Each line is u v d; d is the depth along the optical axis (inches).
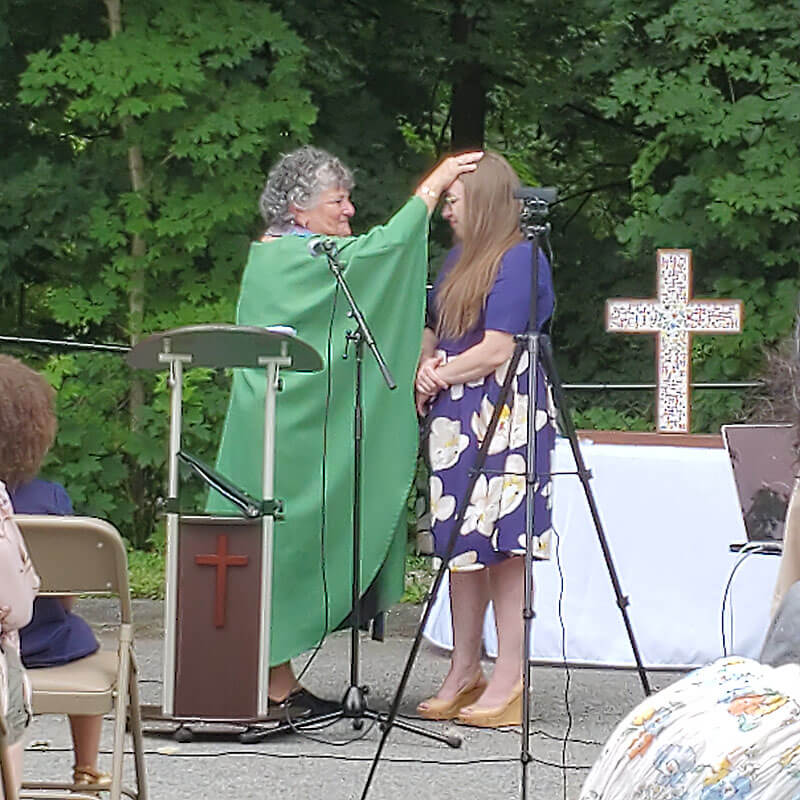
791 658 149.5
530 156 850.1
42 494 281.6
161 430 660.1
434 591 318.0
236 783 325.7
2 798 218.8
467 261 380.2
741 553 371.6
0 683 219.1
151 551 673.6
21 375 269.9
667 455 448.8
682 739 135.5
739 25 674.8
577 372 767.1
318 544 379.6
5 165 708.0
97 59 647.1
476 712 380.8
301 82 730.8
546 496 376.2
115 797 257.1
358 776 332.5
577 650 446.3
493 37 784.9
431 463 381.4
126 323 692.1
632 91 677.3
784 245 682.8
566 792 320.5
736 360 674.8
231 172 667.4
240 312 386.0
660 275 458.0
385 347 379.9
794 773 131.1
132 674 274.1
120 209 679.7
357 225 738.8
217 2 662.5
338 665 464.1
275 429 376.5
